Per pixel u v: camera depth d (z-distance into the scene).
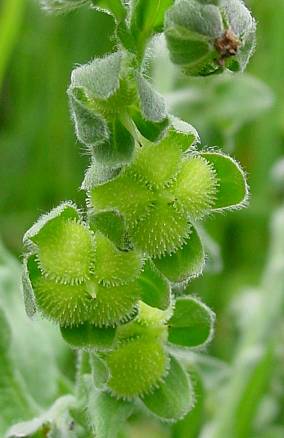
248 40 0.16
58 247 0.16
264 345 0.27
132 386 0.18
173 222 0.16
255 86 0.27
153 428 0.28
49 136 0.36
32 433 0.18
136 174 0.16
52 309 0.16
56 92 0.36
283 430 0.28
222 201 0.16
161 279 0.16
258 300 0.28
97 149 0.16
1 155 0.35
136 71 0.16
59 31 0.36
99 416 0.18
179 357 0.19
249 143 0.36
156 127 0.16
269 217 0.34
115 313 0.16
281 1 0.37
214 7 0.16
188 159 0.16
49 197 0.35
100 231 0.16
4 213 0.34
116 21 0.16
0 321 0.22
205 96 0.27
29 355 0.24
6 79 0.37
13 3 0.31
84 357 0.19
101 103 0.16
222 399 0.26
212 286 0.32
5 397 0.22
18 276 0.25
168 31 0.16
